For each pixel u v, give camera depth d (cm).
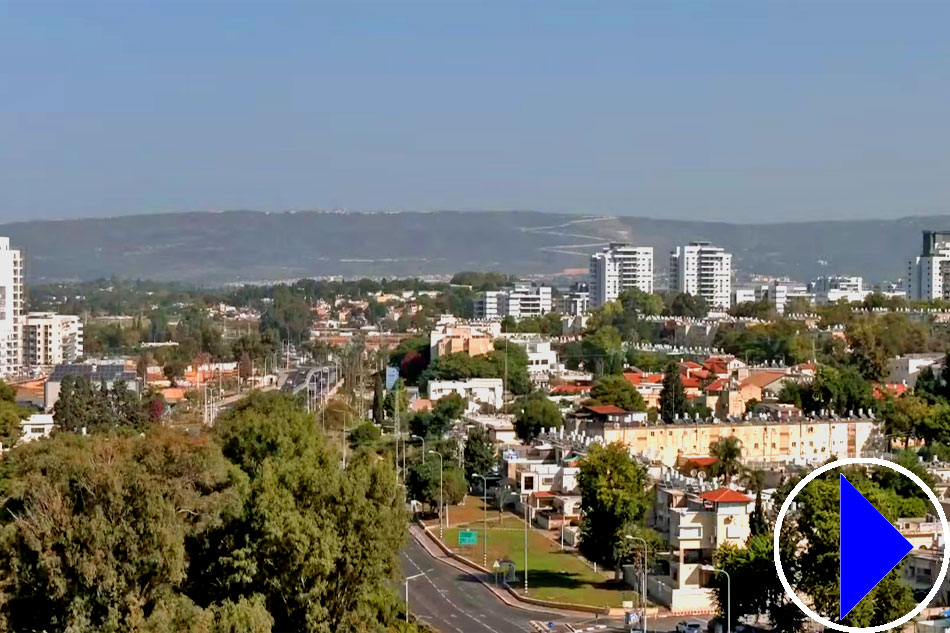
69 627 17825
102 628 17888
